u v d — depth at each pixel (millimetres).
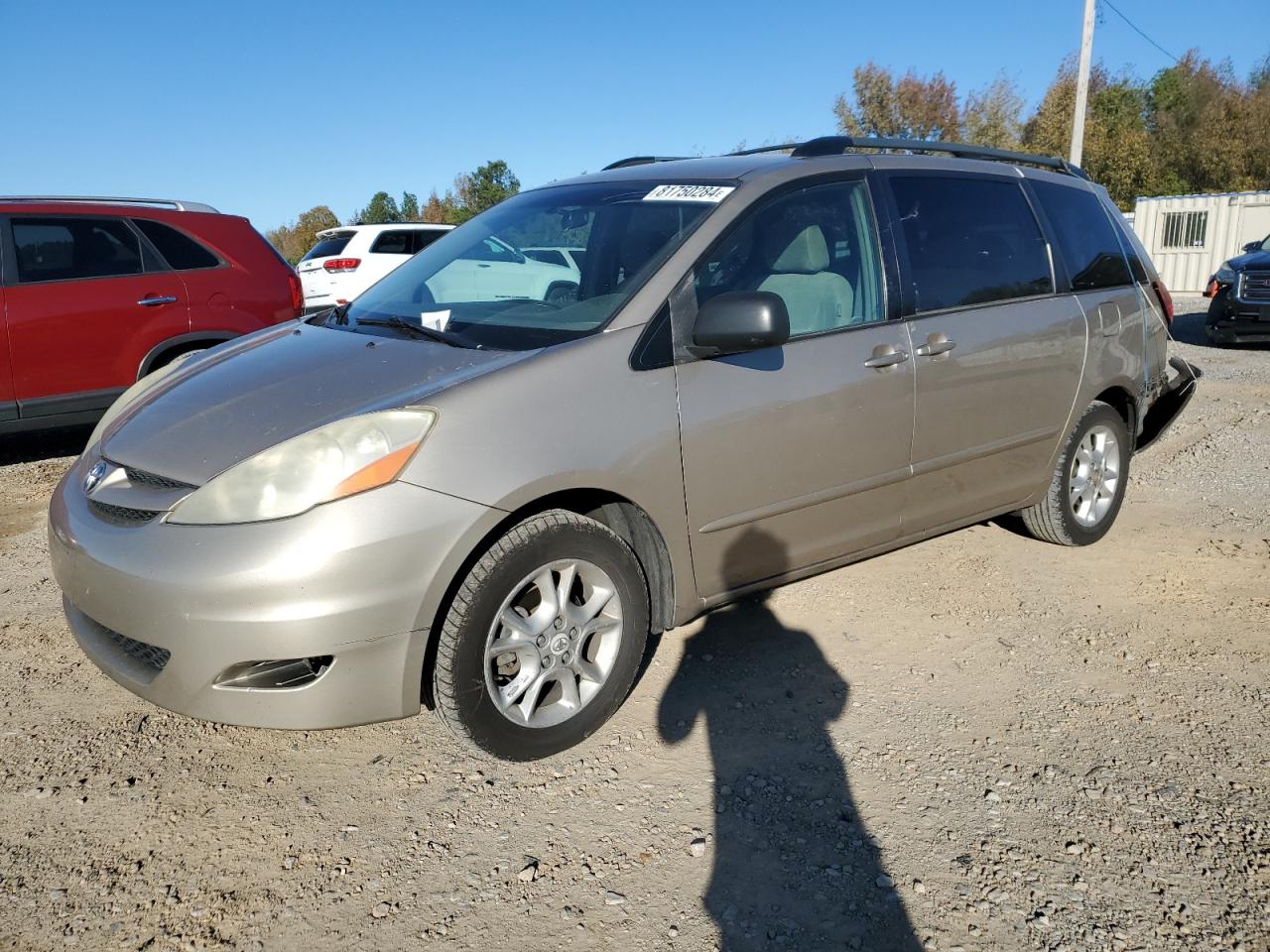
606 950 2152
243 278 6938
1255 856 2438
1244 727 3059
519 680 2791
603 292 3152
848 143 3758
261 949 2160
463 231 4094
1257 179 37156
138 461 2775
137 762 2916
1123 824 2574
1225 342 12281
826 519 3467
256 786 2791
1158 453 6707
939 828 2568
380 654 2510
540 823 2607
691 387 3016
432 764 2904
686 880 2381
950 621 3863
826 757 2912
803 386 3264
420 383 2760
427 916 2260
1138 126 41281
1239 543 4734
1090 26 19031
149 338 6492
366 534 2445
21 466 6629
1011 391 3984
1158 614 3924
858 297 3535
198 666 2455
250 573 2395
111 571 2533
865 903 2293
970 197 4051
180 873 2414
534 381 2748
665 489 2961
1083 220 4570
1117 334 4508
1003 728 3068
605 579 2900
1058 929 2199
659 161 4215
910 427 3611
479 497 2574
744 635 3740
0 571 4496
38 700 3277
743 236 3279
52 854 2482
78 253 6328
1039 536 4637
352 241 13133
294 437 2555
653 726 3090
